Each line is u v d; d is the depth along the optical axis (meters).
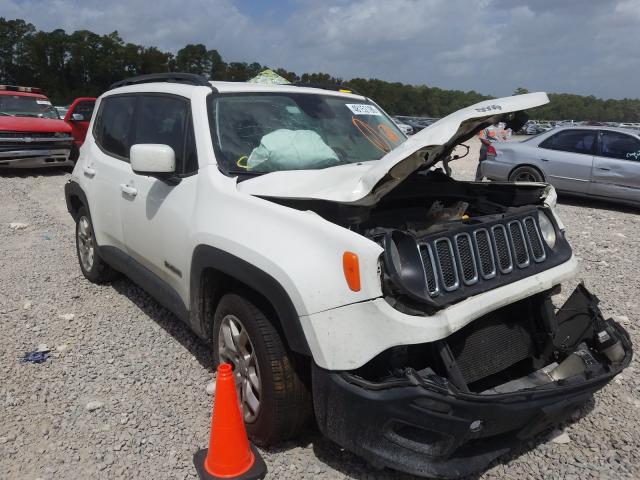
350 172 3.47
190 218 3.47
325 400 2.59
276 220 2.88
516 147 11.12
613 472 2.90
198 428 3.28
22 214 8.78
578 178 10.41
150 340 4.38
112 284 5.59
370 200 2.77
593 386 2.79
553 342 3.18
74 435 3.21
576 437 3.20
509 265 2.96
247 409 3.10
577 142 10.55
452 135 2.60
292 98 4.16
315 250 2.64
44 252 6.74
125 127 4.73
